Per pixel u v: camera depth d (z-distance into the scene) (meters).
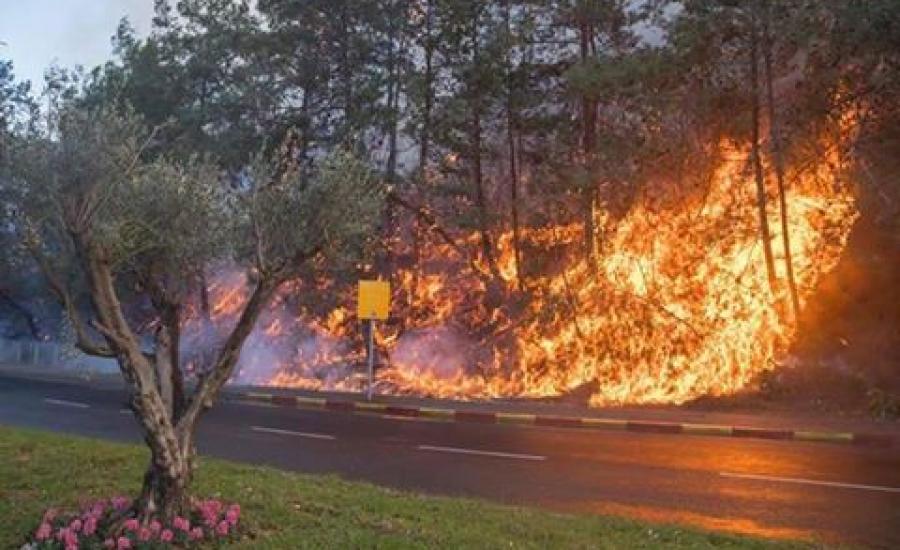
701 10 19.20
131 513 5.73
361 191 6.52
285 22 25.44
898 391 16.22
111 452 9.13
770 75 19.70
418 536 5.94
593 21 22.47
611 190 22.70
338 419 16.16
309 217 6.27
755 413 16.48
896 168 18.42
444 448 12.19
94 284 5.66
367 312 19.91
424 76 24.14
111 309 5.69
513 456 11.44
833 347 17.80
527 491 8.91
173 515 5.76
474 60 23.14
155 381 5.93
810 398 17.03
